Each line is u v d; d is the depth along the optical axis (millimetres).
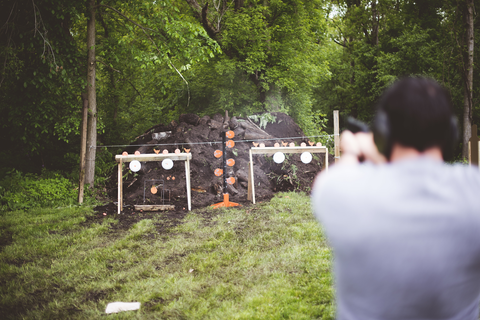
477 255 741
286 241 4777
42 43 8016
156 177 8352
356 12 21594
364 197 775
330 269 3768
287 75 13695
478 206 763
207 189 8164
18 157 10227
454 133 819
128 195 8078
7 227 5934
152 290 3561
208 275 3814
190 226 5699
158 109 15047
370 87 20234
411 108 786
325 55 15328
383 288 747
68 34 8539
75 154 10477
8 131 10133
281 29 13625
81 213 6793
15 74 7996
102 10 9734
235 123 9656
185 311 3115
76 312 3238
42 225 5934
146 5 8625
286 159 8922
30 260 4535
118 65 11750
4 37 8055
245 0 14141
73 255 4633
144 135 9914
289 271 3807
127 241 5094
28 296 3562
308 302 3148
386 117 828
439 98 804
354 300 803
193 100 14977
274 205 6844
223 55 13797
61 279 3922
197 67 14547
